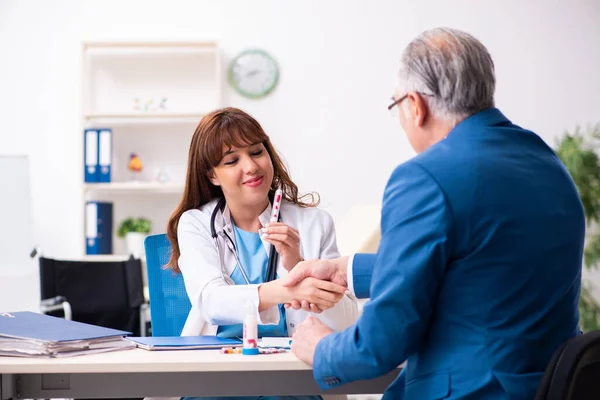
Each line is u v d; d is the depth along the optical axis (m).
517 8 4.65
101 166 4.44
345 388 1.43
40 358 1.38
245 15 4.69
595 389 1.08
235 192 1.85
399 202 1.17
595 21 4.63
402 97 1.28
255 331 1.46
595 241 4.28
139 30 4.70
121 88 4.71
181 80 4.72
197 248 1.84
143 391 1.40
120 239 4.69
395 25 4.67
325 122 4.67
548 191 1.18
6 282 3.53
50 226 4.66
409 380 1.21
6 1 4.68
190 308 2.02
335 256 1.96
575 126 4.63
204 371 1.40
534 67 4.65
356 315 1.81
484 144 1.19
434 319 1.18
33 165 4.67
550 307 1.16
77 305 3.62
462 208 1.12
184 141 4.69
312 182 4.66
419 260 1.13
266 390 1.41
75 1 4.69
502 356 1.13
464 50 1.22
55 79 4.68
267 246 1.88
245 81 4.66
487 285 1.13
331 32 4.68
